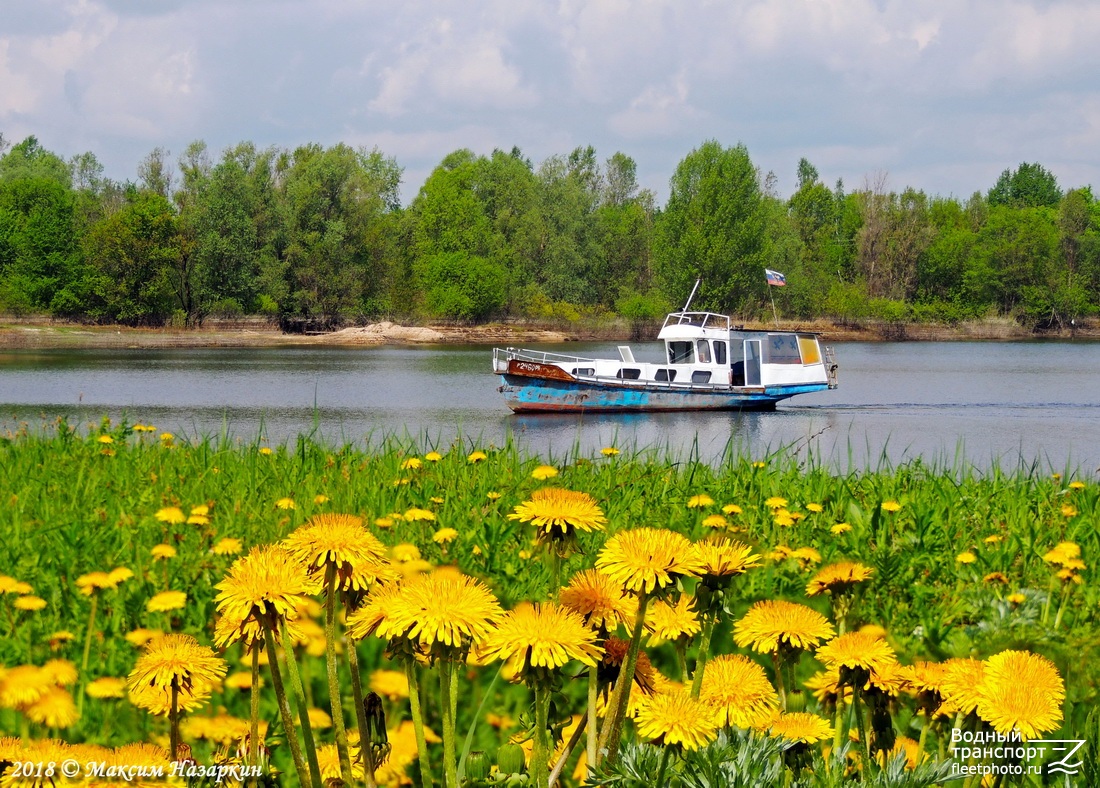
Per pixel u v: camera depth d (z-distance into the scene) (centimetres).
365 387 3897
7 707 299
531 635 194
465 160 11394
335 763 266
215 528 629
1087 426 2806
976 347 8050
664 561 209
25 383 3875
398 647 212
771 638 245
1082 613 513
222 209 8119
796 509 785
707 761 226
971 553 642
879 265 10525
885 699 254
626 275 10231
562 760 229
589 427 2809
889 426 2819
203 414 2839
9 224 8156
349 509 716
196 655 252
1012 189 16112
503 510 753
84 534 599
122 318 8006
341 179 8581
